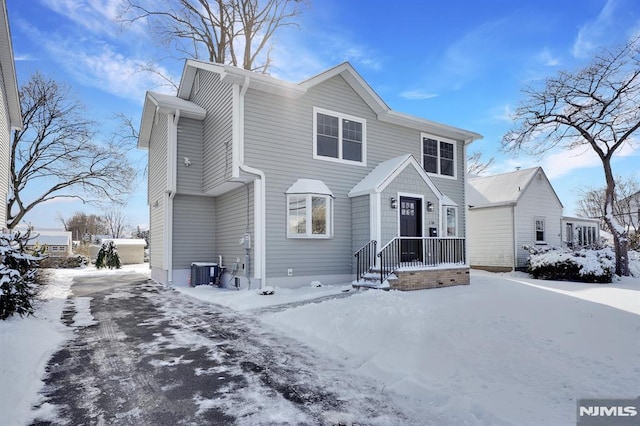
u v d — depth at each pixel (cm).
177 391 371
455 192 1424
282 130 1041
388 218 1062
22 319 590
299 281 1030
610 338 468
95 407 336
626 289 927
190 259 1230
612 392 334
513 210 1623
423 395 354
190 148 1206
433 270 955
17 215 1958
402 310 618
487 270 1703
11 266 630
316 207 1060
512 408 314
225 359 469
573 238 1917
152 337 571
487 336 493
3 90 1152
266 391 371
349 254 1123
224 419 313
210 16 1906
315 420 311
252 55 2005
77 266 2273
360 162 1179
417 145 1333
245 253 1027
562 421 289
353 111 1184
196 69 1270
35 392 368
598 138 1364
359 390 374
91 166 2072
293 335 579
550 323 539
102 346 524
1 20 909
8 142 1398
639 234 2241
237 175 958
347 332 548
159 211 1325
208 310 778
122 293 1032
